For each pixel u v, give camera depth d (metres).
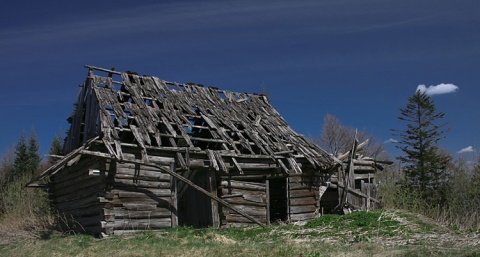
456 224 14.53
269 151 18.48
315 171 19.59
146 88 18.95
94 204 15.40
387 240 10.88
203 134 19.58
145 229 15.10
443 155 36.53
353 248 9.87
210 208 16.67
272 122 21.52
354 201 20.36
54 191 19.77
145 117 17.03
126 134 18.45
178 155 16.12
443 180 26.17
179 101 19.25
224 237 12.56
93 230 15.38
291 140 20.31
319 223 14.27
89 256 10.57
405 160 39.47
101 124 15.41
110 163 14.70
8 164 46.88
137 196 15.16
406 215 14.39
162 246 11.32
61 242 13.35
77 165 17.02
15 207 26.89
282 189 20.64
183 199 18.08
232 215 16.86
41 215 21.08
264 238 12.52
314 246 10.27
